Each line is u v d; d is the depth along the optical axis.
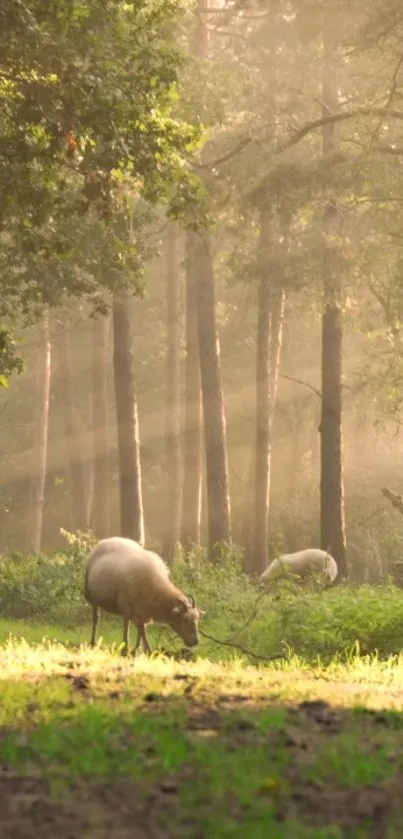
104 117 16.64
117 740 8.67
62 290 26.91
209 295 39.12
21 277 26.41
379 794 7.10
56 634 23.56
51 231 22.38
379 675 14.78
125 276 25.84
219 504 38.88
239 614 23.77
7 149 17.55
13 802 6.87
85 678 12.79
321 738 8.94
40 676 13.12
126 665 14.89
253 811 6.55
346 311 36.31
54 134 17.02
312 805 6.83
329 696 11.70
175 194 18.72
